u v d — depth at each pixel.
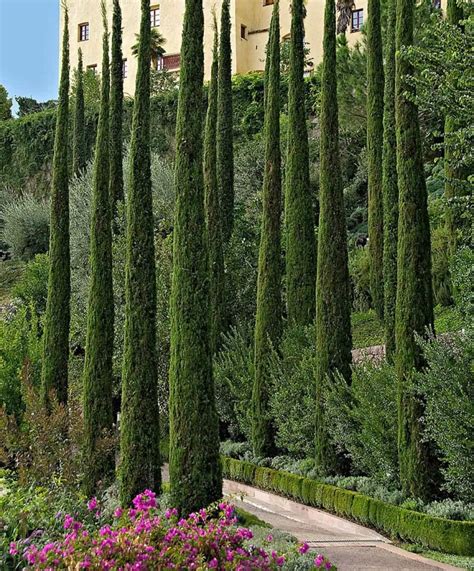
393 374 10.85
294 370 13.57
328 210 12.67
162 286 17.41
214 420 9.31
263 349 14.39
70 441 10.32
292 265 14.90
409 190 10.39
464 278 10.17
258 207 23.48
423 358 9.96
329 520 10.69
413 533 8.94
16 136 37.59
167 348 17.05
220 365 16.05
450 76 9.84
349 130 26.03
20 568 6.48
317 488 11.35
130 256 10.66
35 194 36.75
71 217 25.97
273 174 15.08
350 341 12.41
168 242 18.30
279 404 13.27
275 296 14.60
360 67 23.64
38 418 10.19
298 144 15.06
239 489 13.44
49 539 6.80
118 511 6.63
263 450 14.05
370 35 16.98
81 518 7.79
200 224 9.72
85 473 10.29
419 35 16.39
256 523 9.04
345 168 27.28
